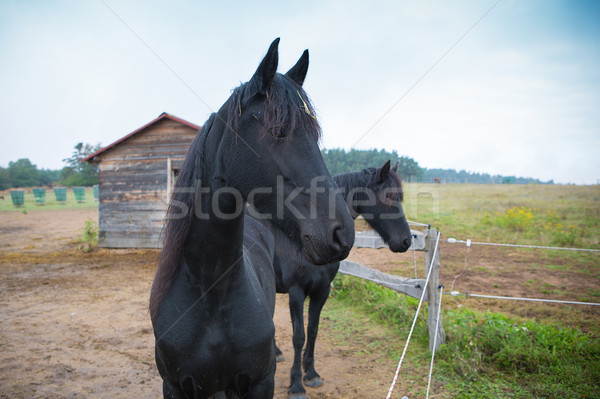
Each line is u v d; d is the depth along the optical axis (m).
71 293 6.49
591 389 3.16
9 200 37.50
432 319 3.97
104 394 3.21
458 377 3.47
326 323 5.04
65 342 4.33
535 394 3.14
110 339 4.44
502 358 3.62
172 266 1.67
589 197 20.97
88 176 69.56
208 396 1.74
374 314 5.21
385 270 7.98
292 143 1.39
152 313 1.76
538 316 5.21
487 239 10.82
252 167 1.42
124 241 10.91
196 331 1.61
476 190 28.70
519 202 19.77
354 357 4.02
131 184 10.83
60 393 3.20
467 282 6.90
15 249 11.13
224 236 1.55
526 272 7.59
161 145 10.59
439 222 13.45
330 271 3.29
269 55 1.38
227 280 1.63
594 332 4.58
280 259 3.15
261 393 1.76
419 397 3.18
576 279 7.03
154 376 3.55
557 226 11.56
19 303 5.86
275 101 1.38
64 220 19.56
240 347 1.66
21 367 3.67
